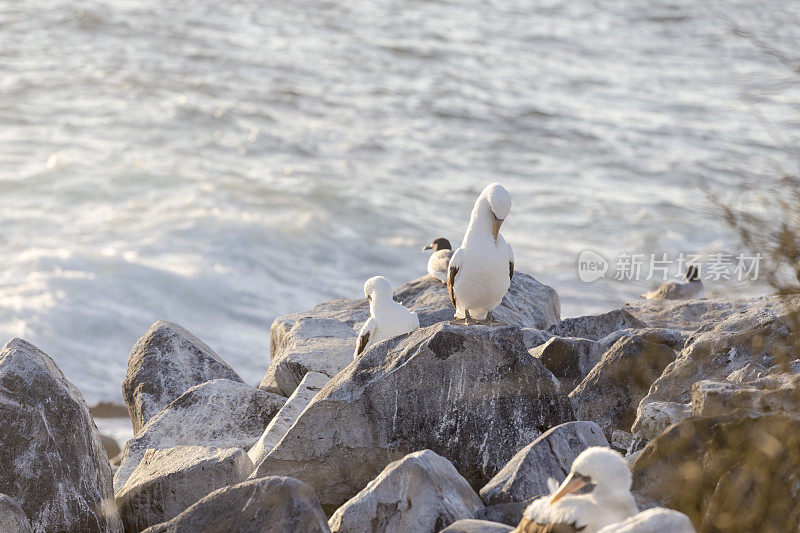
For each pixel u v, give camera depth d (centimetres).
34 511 714
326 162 3048
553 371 907
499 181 2925
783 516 567
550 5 5594
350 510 619
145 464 810
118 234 2433
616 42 4822
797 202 638
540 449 667
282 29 4600
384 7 5184
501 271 998
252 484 594
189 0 4969
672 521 462
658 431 697
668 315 1205
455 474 660
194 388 965
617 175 2938
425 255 2470
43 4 4606
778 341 735
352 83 3869
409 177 2962
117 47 4119
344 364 1032
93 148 3022
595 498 503
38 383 751
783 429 586
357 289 2278
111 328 1948
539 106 3681
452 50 4447
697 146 3183
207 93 3625
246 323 2050
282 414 875
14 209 2539
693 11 5319
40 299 1998
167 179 2820
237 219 2525
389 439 741
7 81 3600
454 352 744
